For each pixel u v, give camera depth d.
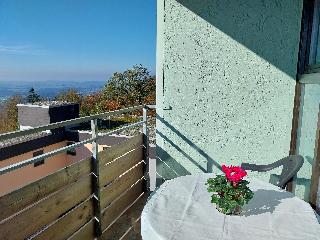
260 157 2.96
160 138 3.18
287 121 2.83
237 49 2.85
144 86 22.09
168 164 3.19
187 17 2.91
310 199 2.46
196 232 1.30
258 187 1.87
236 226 1.36
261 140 2.93
